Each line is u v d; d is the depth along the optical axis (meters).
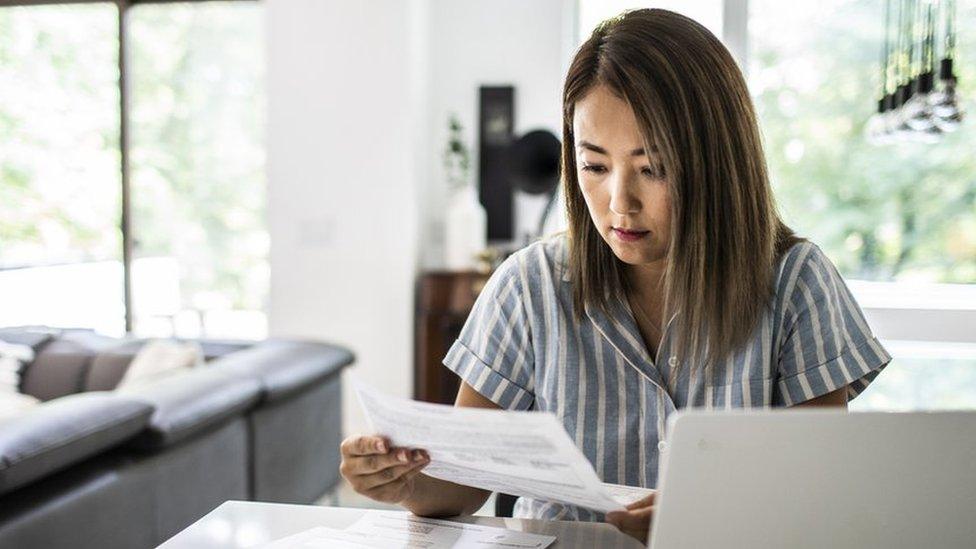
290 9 4.07
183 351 2.69
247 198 4.48
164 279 4.54
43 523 1.54
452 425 0.77
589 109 0.97
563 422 1.10
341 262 4.09
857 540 0.64
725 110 0.97
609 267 1.10
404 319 4.05
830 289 1.06
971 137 3.29
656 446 1.07
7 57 4.58
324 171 4.09
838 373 1.03
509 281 1.17
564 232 1.18
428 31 4.22
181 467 2.00
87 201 4.56
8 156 4.60
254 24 4.43
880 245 3.42
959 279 3.35
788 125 3.48
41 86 4.57
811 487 0.63
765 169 1.01
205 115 4.49
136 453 1.86
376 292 4.07
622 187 0.96
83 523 1.64
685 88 0.94
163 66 4.50
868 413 0.61
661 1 3.66
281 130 4.11
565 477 0.76
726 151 0.97
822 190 3.46
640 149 0.95
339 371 3.04
